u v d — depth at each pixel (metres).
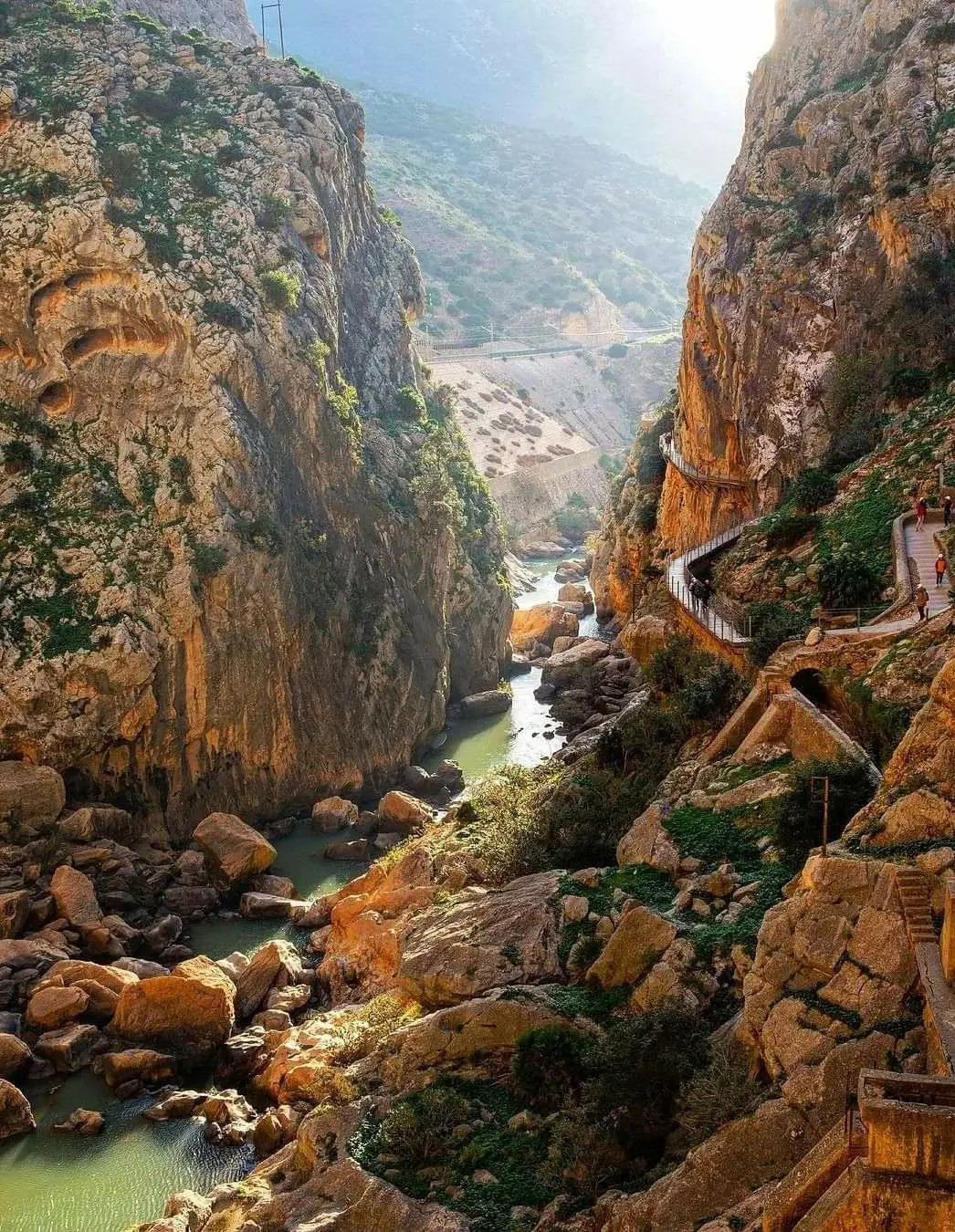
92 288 79.62
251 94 99.62
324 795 80.50
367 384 104.25
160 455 78.88
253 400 82.12
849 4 97.50
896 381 69.19
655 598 72.75
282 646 78.62
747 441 82.25
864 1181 19.59
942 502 56.78
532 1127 31.97
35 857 63.97
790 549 60.97
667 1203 25.12
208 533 76.62
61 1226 39.69
